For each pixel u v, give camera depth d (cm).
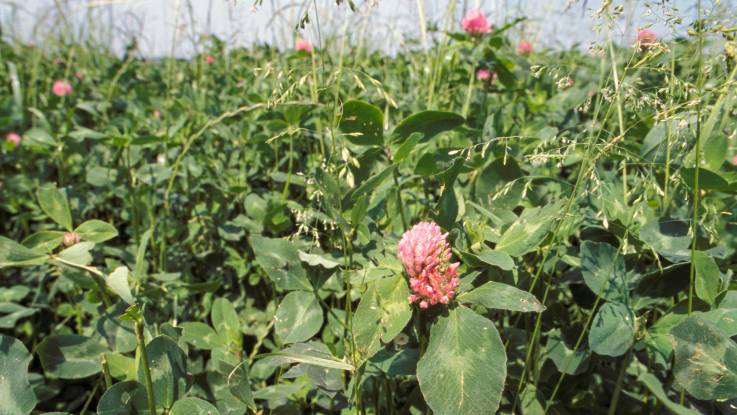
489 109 316
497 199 167
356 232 175
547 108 322
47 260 127
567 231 151
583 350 148
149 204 272
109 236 170
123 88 520
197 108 386
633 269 153
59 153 320
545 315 175
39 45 602
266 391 147
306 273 151
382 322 121
